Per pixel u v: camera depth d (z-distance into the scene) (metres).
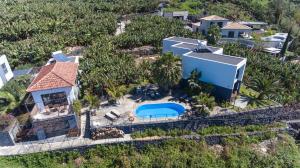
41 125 32.34
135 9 91.50
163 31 65.94
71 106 33.34
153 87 43.47
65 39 61.00
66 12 80.25
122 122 34.31
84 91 40.12
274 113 38.62
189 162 31.59
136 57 56.81
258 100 40.50
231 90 38.41
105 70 44.94
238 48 59.53
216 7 103.44
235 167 32.09
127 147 32.41
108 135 32.91
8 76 44.44
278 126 38.00
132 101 39.91
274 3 123.56
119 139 32.84
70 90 34.00
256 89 43.88
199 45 44.31
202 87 39.53
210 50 43.25
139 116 35.97
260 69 50.53
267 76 46.25
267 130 36.81
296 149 35.59
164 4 102.06
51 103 34.28
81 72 43.53
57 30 67.06
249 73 48.25
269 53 66.19
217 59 39.47
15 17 73.38
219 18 74.56
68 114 32.78
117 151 31.98
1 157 30.39
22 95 40.34
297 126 38.66
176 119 34.94
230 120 36.25
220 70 38.16
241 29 71.94
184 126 35.00
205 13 94.44
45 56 54.47
